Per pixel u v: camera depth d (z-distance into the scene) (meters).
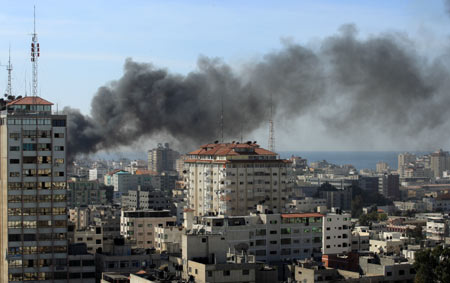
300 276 185.38
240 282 168.25
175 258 186.75
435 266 184.75
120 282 177.38
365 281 183.12
